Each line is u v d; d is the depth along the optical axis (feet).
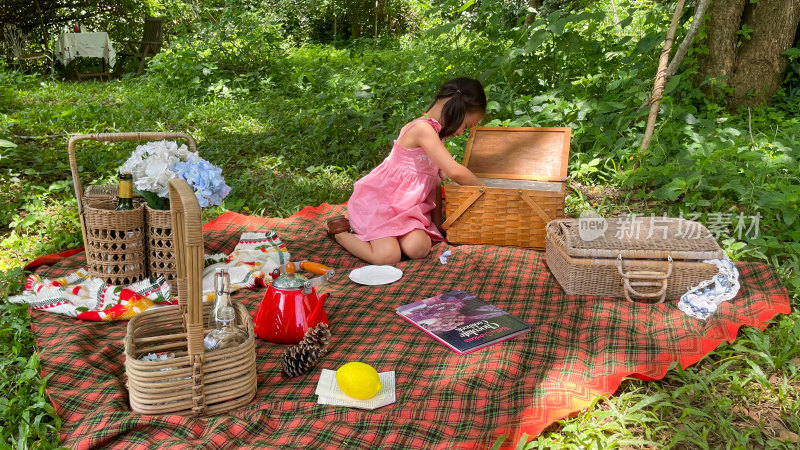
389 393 7.38
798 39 20.52
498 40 21.63
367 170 18.21
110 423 6.53
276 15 59.52
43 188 14.78
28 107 25.99
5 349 8.45
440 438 6.59
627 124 16.89
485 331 8.89
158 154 10.00
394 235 11.84
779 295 9.79
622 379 7.67
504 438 6.50
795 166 14.57
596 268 9.85
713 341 8.49
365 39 43.34
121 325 9.23
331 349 8.56
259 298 10.12
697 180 14.37
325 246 12.48
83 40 40.01
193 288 6.28
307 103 26.18
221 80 29.99
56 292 9.55
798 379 7.94
